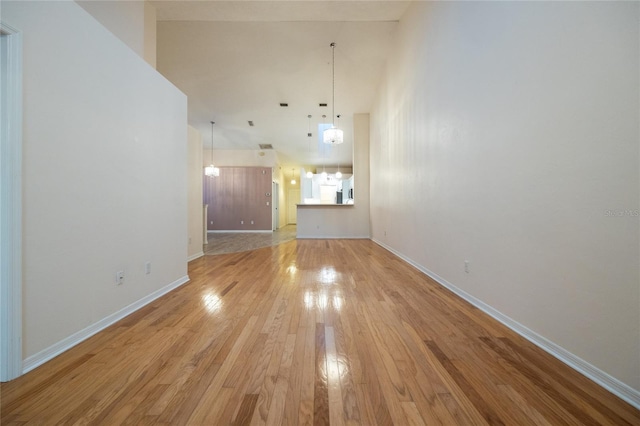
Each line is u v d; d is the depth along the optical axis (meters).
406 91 3.77
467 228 2.26
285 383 1.23
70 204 1.59
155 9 3.44
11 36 1.27
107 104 1.88
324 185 11.61
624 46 1.08
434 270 2.95
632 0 1.05
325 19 3.83
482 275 2.07
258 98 6.09
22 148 1.32
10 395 1.15
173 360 1.42
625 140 1.08
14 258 1.27
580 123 1.26
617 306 1.12
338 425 0.99
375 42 4.45
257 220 9.95
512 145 1.71
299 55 4.68
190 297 2.45
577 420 1.01
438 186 2.80
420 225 3.34
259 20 3.79
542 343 1.51
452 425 0.99
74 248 1.61
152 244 2.38
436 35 2.80
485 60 1.97
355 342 1.61
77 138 1.64
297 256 4.55
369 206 7.06
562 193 1.36
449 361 1.40
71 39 1.59
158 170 2.48
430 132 2.99
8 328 1.25
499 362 1.39
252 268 3.63
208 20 3.81
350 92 5.90
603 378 1.18
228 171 9.97
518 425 0.99
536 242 1.53
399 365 1.37
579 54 1.26
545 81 1.45
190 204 4.25
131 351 1.51
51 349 1.45
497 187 1.87
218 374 1.30
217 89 5.71
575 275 1.30
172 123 2.72
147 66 2.34
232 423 1.00
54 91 1.49
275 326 1.84
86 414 1.05
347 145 9.39
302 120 7.28
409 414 1.05
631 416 1.02
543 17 1.45
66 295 1.55
